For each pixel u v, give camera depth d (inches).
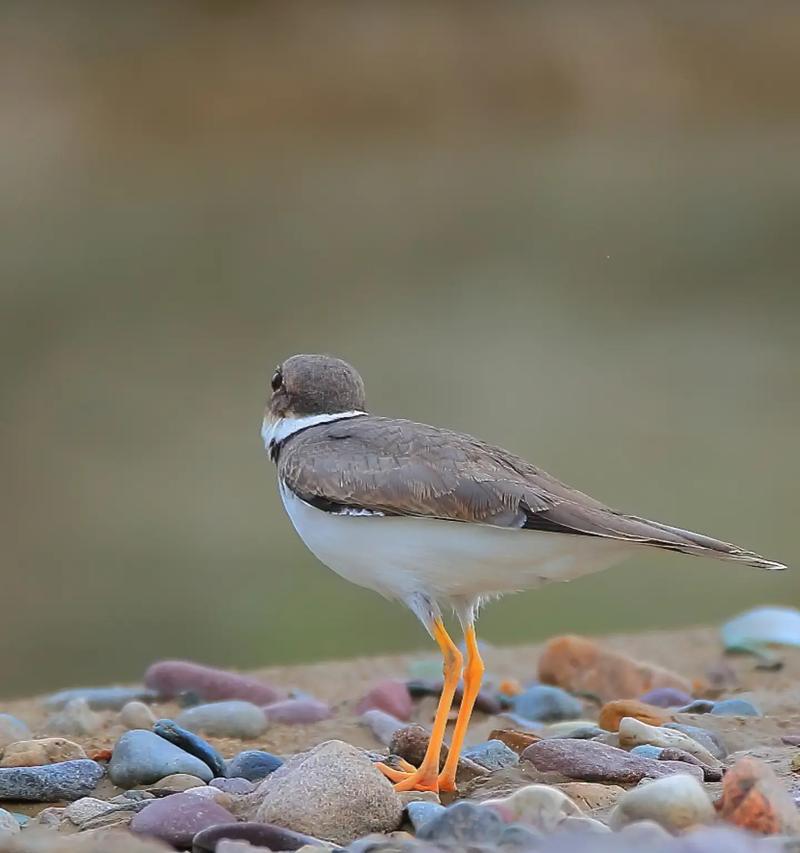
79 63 1406.3
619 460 663.8
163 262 1036.5
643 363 808.3
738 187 1178.6
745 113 1434.5
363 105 1418.6
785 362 800.3
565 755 262.5
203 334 884.6
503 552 256.8
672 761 264.7
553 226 1091.3
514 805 227.0
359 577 270.2
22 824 248.7
